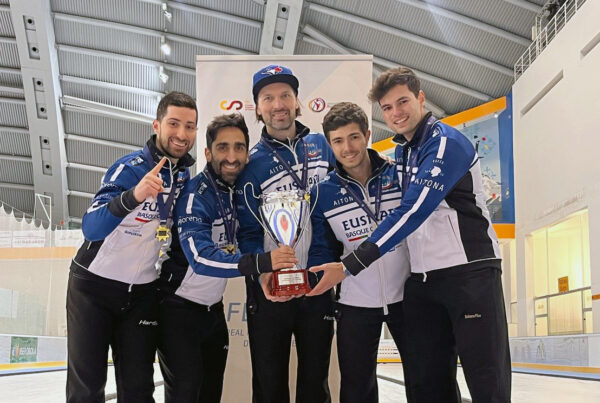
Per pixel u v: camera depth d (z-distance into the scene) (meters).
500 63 13.09
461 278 2.38
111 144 16.09
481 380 2.30
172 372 2.71
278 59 4.09
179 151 2.62
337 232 2.86
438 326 2.53
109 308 2.57
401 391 5.41
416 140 2.55
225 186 2.94
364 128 2.72
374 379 2.83
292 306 2.85
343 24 12.77
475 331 2.33
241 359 3.78
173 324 2.73
